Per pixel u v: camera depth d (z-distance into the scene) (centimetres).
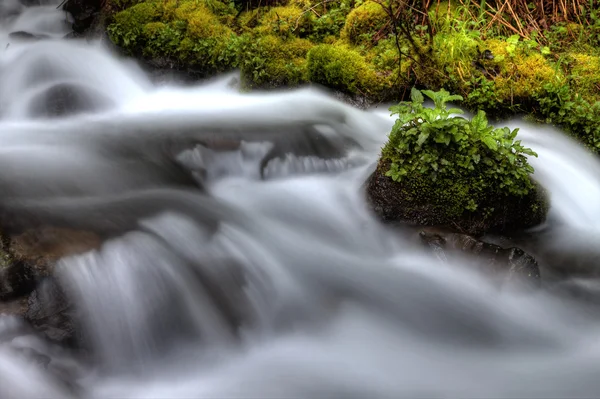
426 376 402
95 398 377
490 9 761
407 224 516
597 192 595
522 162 526
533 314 457
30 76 807
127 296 410
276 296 452
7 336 376
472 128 525
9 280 389
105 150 591
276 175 582
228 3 855
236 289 442
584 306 466
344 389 388
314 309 450
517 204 527
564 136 632
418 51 679
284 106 693
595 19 739
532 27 739
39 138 636
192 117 675
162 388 391
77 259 405
